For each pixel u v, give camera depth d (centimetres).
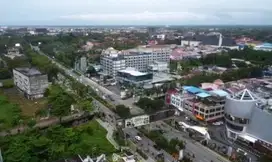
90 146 10688
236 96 12144
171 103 16488
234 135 12012
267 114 10725
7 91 19862
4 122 13312
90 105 15225
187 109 15088
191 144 11519
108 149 10662
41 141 10119
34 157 9338
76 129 12262
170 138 12019
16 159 9038
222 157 10356
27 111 15175
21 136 10800
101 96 18325
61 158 9544
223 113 14238
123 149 10812
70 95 16700
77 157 9550
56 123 13362
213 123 13862
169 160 10038
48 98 15600
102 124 13600
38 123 13300
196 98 15412
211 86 18025
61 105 13750
